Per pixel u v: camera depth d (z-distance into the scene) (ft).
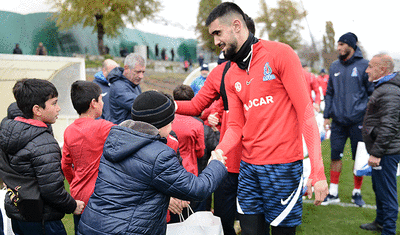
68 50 63.05
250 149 5.66
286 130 5.24
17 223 5.77
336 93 11.85
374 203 12.11
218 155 5.24
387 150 8.16
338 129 12.03
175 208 6.47
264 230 6.10
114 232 4.11
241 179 6.02
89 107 6.45
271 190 5.48
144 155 4.16
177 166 4.25
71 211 5.95
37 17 55.88
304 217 10.74
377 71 8.32
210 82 6.78
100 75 12.69
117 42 75.97
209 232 5.83
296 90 4.88
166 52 85.46
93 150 6.21
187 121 8.48
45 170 5.36
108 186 4.29
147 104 4.35
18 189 5.32
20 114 6.81
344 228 9.80
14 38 52.75
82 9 61.05
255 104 5.35
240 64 5.34
